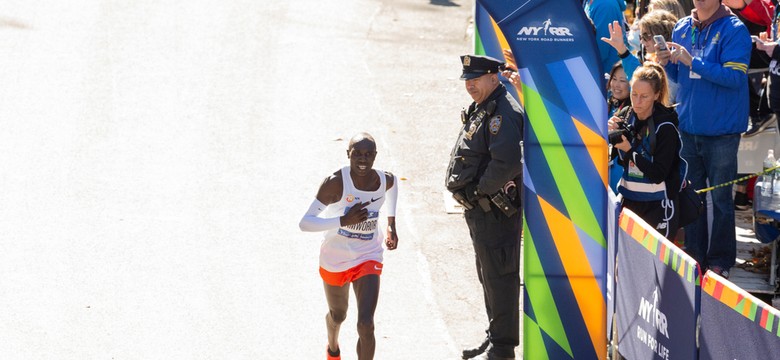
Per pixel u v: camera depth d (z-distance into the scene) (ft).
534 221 84.84
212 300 110.83
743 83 106.93
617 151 98.53
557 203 84.43
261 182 144.25
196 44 208.74
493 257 93.56
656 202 94.43
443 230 130.72
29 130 161.58
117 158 151.53
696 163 111.24
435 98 180.86
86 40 208.85
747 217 128.88
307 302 111.14
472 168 93.30
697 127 108.47
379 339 103.30
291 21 227.61
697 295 76.74
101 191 139.64
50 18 223.10
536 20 81.15
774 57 106.63
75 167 147.54
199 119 168.45
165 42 209.87
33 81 184.14
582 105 82.48
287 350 100.89
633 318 89.56
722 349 74.02
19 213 131.75
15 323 104.12
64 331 102.89
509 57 105.91
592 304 85.92
